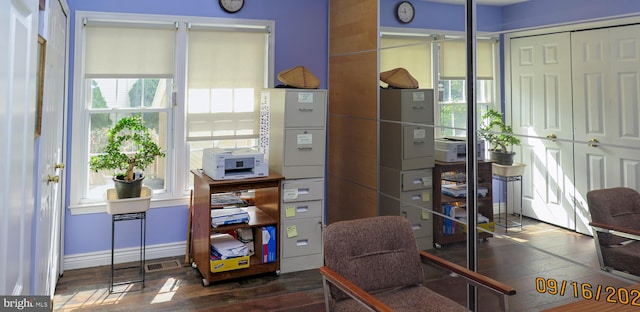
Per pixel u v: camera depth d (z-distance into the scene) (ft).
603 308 5.03
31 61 4.48
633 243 6.04
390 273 7.38
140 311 9.61
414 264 7.61
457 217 9.36
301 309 9.88
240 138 13.51
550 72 7.25
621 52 6.19
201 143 13.50
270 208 12.09
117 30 12.03
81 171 12.14
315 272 12.04
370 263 7.29
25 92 4.26
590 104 6.62
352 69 13.21
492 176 8.46
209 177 11.37
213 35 13.01
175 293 10.59
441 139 9.76
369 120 12.43
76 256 11.95
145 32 12.30
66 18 11.10
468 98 8.98
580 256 6.81
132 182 10.96
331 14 14.40
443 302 7.02
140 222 12.62
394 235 7.61
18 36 3.92
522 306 7.87
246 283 11.26
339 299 7.03
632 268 6.06
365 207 12.73
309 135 11.98
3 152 3.45
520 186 7.85
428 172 10.19
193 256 12.35
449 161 9.54
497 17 8.29
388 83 11.51
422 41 10.28
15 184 3.92
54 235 9.84
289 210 11.88
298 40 14.24
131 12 12.15
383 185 11.85
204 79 12.99
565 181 7.03
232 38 13.25
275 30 13.87
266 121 12.77
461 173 9.24
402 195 11.07
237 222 11.19
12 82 3.69
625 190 6.15
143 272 11.27
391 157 11.47
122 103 12.52
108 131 11.98
